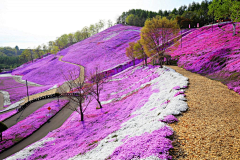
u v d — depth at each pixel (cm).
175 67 4922
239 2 4659
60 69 10212
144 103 2392
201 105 1594
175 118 1352
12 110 4862
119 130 1734
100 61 9812
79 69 9212
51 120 3875
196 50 5375
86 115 3503
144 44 5353
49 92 6475
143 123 1555
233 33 5075
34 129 3338
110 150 1255
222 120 1252
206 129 1134
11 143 2794
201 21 11256
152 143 1030
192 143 987
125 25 17488
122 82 5791
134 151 1012
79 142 2161
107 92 5094
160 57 5050
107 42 12575
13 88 8138
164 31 5053
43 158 2056
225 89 2098
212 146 930
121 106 3197
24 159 2105
